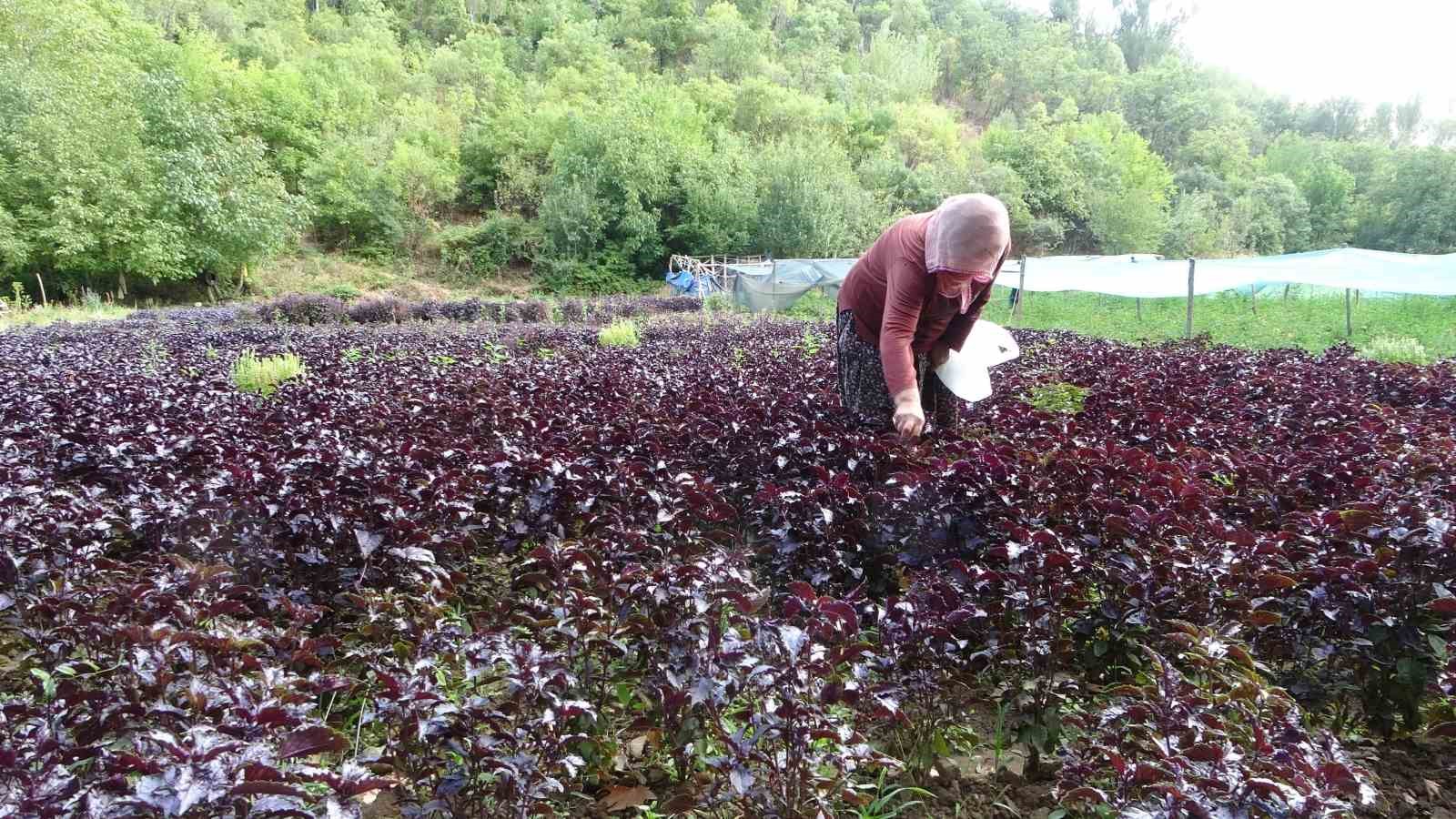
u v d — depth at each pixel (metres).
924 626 2.52
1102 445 4.46
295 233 38.00
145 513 3.29
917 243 3.75
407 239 43.94
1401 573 2.73
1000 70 94.94
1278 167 80.94
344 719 2.71
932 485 3.33
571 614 2.45
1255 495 3.87
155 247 30.08
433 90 59.22
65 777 1.58
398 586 3.24
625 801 2.37
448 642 2.33
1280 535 2.92
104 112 30.81
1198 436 5.34
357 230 44.19
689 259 39.53
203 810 1.50
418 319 22.17
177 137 32.94
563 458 3.85
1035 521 3.17
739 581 2.50
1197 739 1.99
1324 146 79.12
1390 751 2.72
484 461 3.99
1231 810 1.64
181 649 2.30
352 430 5.02
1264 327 20.50
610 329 14.52
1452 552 2.62
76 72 31.56
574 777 2.20
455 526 3.52
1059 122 80.81
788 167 42.84
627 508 3.46
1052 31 112.31
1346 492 3.80
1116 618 2.78
